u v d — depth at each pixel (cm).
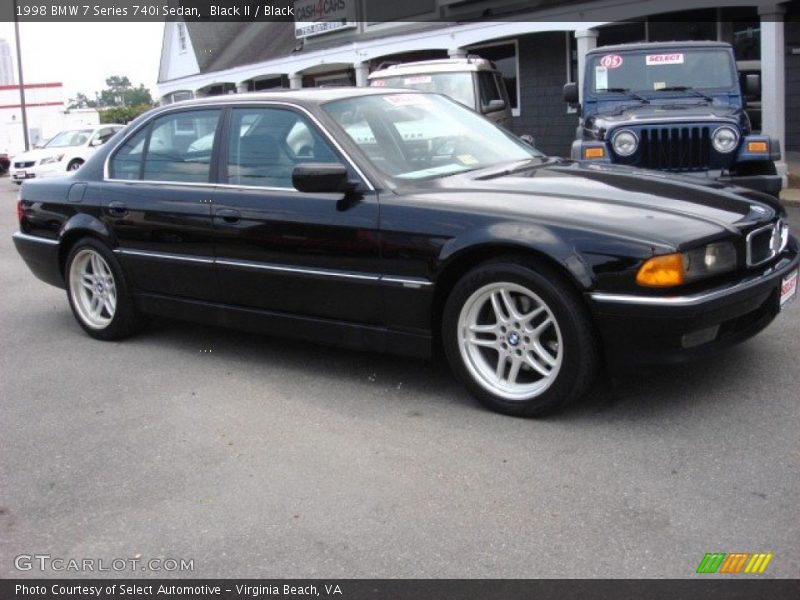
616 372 399
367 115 504
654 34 1595
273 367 538
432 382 490
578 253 389
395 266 445
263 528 339
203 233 526
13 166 2264
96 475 397
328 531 333
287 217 482
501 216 412
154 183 562
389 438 416
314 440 420
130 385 522
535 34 1759
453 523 333
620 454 381
